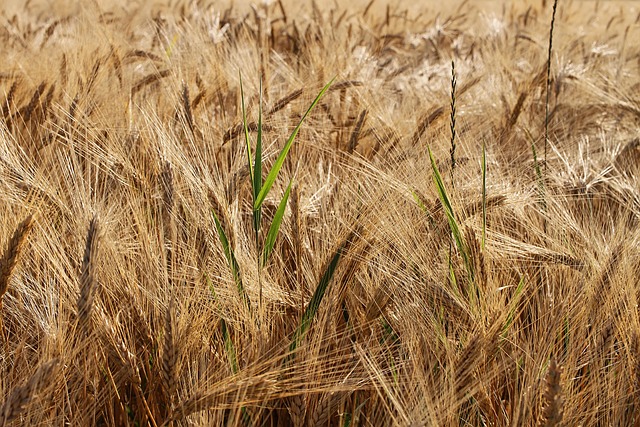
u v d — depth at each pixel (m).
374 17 3.99
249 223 1.40
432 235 1.34
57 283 1.26
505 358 1.28
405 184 1.39
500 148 1.74
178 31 2.28
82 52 2.00
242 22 2.80
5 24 3.09
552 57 2.43
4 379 1.17
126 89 1.81
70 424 1.17
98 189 1.43
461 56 3.13
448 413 1.15
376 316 1.31
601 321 1.28
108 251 1.27
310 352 1.21
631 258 1.33
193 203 1.32
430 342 1.26
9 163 1.36
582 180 1.56
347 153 1.61
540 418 1.11
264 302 1.26
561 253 1.33
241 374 1.16
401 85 2.29
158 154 1.40
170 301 1.17
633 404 1.25
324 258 1.30
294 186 1.39
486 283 1.26
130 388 1.27
